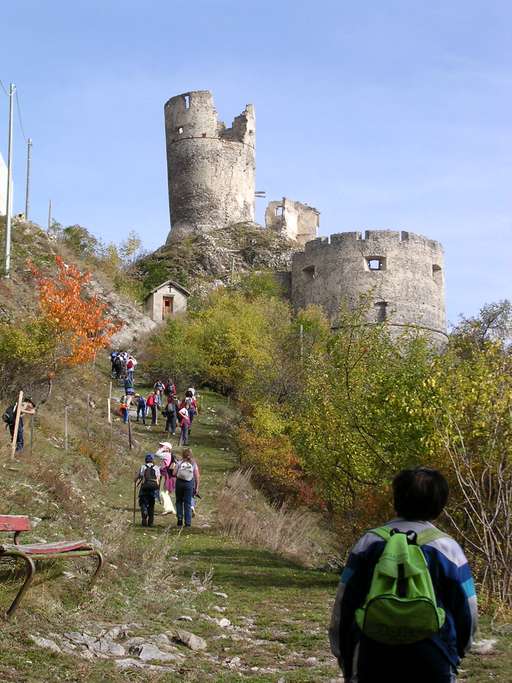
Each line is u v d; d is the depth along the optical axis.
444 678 4.17
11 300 38.94
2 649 7.13
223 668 7.77
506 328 41.16
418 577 4.15
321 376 19.00
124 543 12.48
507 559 11.17
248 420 32.38
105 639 8.07
